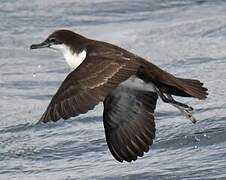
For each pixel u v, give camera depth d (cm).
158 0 2122
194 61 1730
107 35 1923
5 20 2041
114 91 1039
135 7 2095
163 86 998
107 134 1064
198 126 1372
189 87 992
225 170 1192
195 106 1471
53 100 887
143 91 1047
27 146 1374
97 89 888
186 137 1333
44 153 1341
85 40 1057
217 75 1631
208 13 2036
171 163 1240
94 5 2116
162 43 1856
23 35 1953
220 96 1516
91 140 1370
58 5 2127
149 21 2009
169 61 1741
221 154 1252
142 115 1061
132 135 1062
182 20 1995
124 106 1056
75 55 1052
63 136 1400
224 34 1892
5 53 1853
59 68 1758
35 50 1867
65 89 891
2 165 1308
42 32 1969
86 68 910
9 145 1385
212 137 1321
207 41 1856
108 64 916
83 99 880
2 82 1684
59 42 1069
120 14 2062
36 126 1452
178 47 1827
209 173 1189
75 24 2008
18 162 1318
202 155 1257
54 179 1230
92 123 1444
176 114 1445
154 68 985
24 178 1253
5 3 2152
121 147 1061
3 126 1466
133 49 1828
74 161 1300
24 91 1634
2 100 1591
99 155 1312
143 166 1240
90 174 1233
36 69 1758
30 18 2050
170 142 1323
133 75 990
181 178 1182
